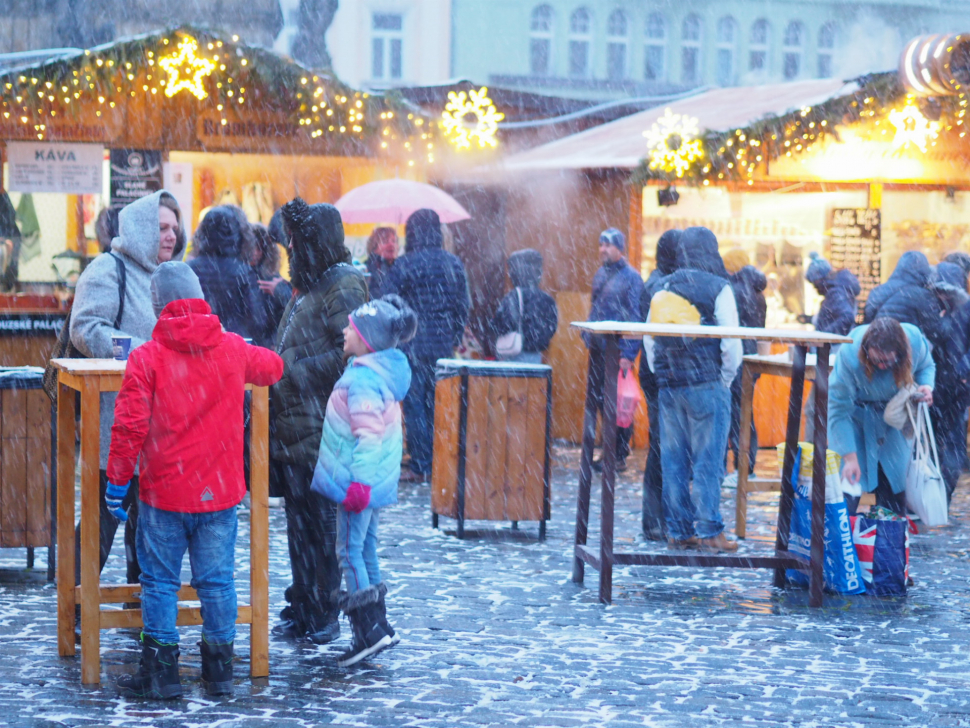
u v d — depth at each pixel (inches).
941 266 346.9
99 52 448.5
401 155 517.3
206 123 487.8
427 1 1493.6
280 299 311.1
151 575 169.3
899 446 273.1
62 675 179.5
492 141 507.2
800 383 252.5
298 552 200.2
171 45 456.4
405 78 1504.7
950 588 256.7
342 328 189.9
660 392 278.1
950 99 460.4
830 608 235.8
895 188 503.5
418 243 383.6
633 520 325.7
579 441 494.9
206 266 275.6
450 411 301.6
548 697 174.7
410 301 382.6
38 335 442.9
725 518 336.5
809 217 498.3
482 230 556.1
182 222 213.0
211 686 172.4
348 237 527.8
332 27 1467.8
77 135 480.4
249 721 160.7
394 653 195.5
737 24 1594.5
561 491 372.5
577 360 494.0
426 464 387.9
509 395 294.7
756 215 497.4
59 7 1027.3
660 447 291.3
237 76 474.0
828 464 247.1
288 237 195.3
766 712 170.9
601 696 175.9
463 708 168.6
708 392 273.0
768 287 498.3
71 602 188.5
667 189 483.2
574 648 201.3
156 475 166.7
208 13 1101.7
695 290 269.0
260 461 179.6
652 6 1556.3
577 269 522.6
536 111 623.2
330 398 185.0
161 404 165.0
